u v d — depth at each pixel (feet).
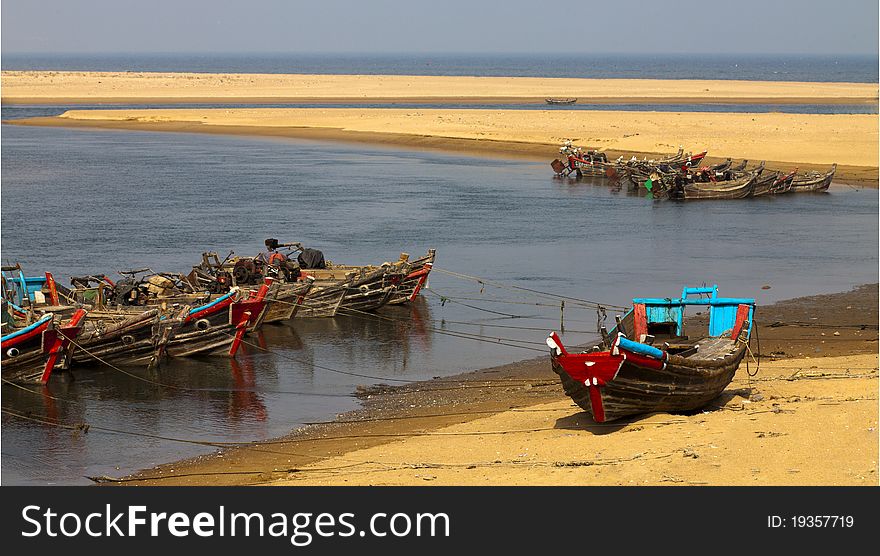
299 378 113.29
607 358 80.94
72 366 118.42
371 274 145.18
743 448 76.13
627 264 177.78
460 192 269.44
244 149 370.94
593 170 298.56
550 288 159.33
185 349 121.19
